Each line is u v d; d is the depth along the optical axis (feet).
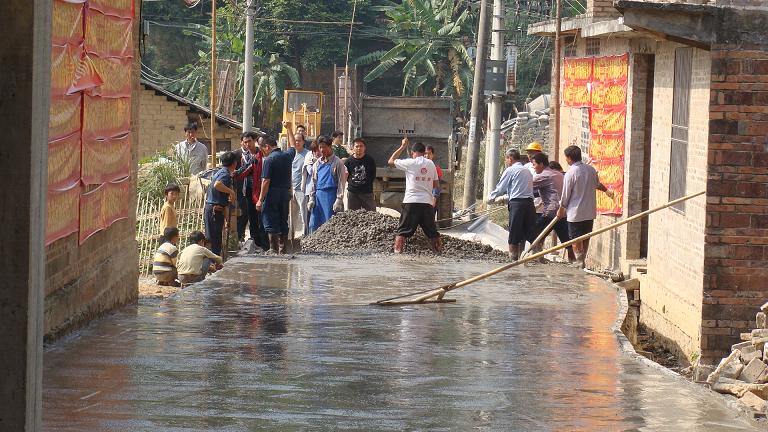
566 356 47.60
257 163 100.17
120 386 37.81
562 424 33.73
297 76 313.73
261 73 311.27
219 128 195.31
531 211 94.58
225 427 31.99
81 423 31.94
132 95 61.36
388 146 145.59
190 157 123.85
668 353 73.20
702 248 65.26
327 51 325.42
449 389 39.34
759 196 63.93
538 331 55.01
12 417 23.58
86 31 48.60
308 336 51.72
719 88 63.52
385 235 101.76
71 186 46.75
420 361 45.50
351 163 110.63
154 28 326.85
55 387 37.29
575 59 108.47
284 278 75.72
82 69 47.93
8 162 23.27
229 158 92.68
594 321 58.75
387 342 50.57
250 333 52.06
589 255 102.22
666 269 75.51
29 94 23.24
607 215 95.71
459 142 168.96
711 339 64.80
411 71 314.76
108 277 56.18
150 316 56.44
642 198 90.68
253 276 76.48
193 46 330.34
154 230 104.58
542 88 315.17
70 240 48.14
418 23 314.35
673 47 76.43
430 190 97.09
